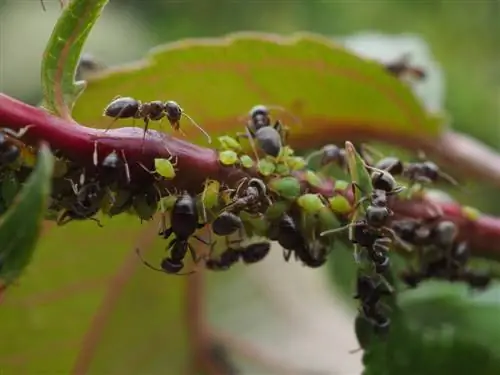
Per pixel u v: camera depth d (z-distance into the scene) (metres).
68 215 0.06
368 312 0.07
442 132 0.10
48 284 0.08
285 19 0.17
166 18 0.16
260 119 0.07
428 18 0.17
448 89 0.16
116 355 0.09
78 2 0.06
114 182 0.06
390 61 0.11
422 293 0.09
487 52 0.17
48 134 0.06
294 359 0.11
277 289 0.11
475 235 0.08
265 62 0.09
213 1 0.16
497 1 0.17
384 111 0.09
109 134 0.06
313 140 0.09
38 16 0.15
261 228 0.07
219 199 0.07
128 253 0.09
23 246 0.05
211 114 0.09
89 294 0.09
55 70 0.07
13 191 0.06
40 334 0.08
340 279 0.11
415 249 0.08
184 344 0.10
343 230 0.07
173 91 0.09
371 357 0.09
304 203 0.07
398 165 0.08
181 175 0.07
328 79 0.09
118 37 0.15
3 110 0.06
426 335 0.09
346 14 0.17
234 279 0.11
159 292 0.09
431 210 0.08
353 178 0.07
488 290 0.10
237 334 0.11
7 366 0.08
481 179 0.10
